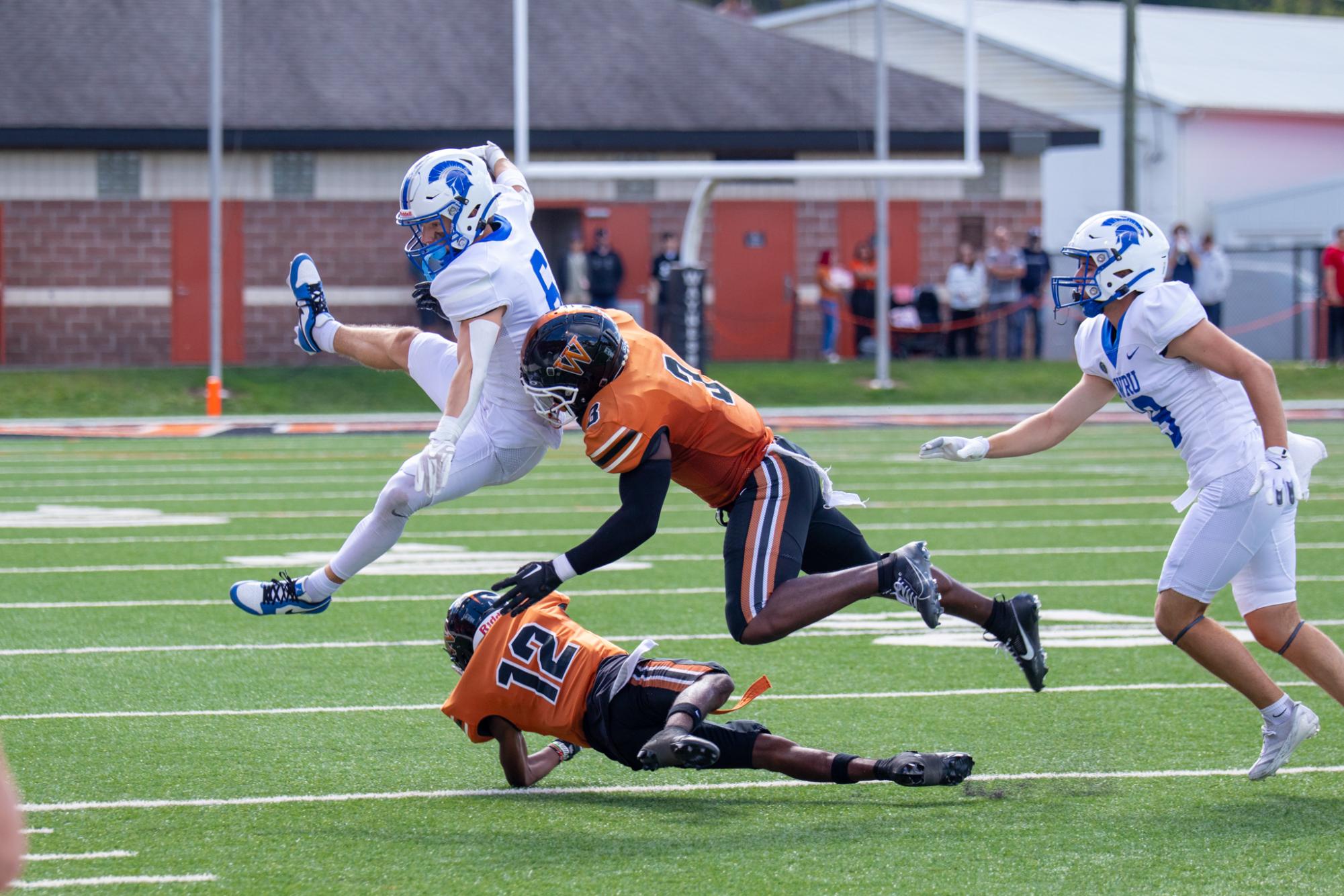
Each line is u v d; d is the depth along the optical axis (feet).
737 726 58.44
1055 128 318.04
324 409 255.50
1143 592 105.40
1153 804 58.03
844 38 404.57
